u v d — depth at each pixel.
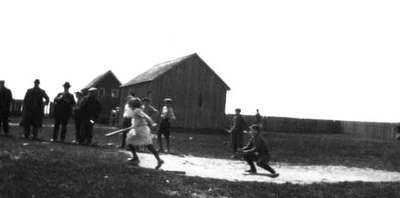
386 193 9.84
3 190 7.46
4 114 17.02
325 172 15.09
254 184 10.01
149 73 42.03
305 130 60.53
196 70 39.78
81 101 16.52
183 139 25.33
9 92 17.14
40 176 8.63
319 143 27.30
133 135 11.65
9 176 8.34
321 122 61.19
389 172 16.11
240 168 14.08
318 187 10.16
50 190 7.77
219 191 9.00
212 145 22.69
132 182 8.86
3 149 11.42
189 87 39.28
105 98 54.12
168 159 14.42
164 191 8.57
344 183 11.00
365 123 56.09
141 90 39.78
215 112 40.44
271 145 24.69
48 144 14.18
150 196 8.02
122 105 44.72
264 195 8.94
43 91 16.69
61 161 10.34
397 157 21.33
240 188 9.44
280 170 14.65
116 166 10.48
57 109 16.56
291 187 9.95
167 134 17.22
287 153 21.03
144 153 15.23
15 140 14.34
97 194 7.80
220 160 16.19
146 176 9.75
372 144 29.03
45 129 24.78
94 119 16.47
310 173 14.44
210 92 40.34
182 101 38.78
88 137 16.48
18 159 10.01
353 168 16.73
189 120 38.97
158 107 37.69
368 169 16.73
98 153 13.04
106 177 9.13
